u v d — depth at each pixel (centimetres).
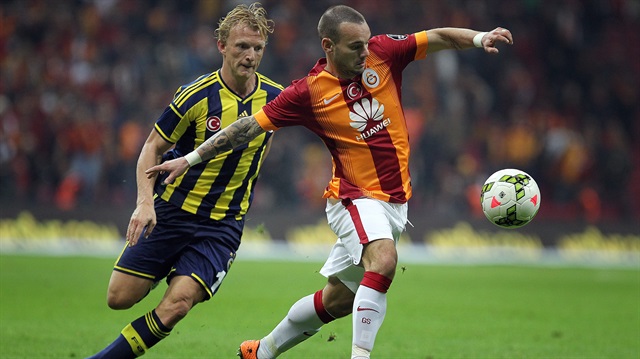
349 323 3469
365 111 1994
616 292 5216
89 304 3831
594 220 8550
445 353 2770
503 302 4484
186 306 1986
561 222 8300
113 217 7200
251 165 2134
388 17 9406
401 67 2055
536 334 3288
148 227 1931
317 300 2102
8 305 3681
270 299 4269
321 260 7150
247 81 2111
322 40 1961
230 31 2050
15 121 7650
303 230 7569
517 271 6788
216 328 3222
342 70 1975
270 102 2008
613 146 9275
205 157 1947
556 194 8906
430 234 7806
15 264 5750
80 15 8675
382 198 2006
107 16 8769
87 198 7569
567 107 9569
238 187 2128
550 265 7612
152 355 2584
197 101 2066
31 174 7531
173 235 2070
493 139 8988
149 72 8450
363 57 1938
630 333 3359
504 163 8969
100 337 2902
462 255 7812
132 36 8738
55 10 8612
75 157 7575
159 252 2066
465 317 3803
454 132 8681
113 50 8438
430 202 8356
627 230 8512
